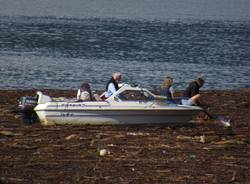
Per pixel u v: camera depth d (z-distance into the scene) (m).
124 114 67.94
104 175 50.06
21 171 50.56
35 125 67.75
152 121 69.00
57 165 52.59
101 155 56.00
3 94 91.69
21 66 164.75
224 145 61.66
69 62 179.00
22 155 55.56
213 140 64.00
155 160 54.94
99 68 166.00
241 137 66.12
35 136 62.81
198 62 191.12
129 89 68.19
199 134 66.62
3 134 63.03
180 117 69.75
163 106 68.69
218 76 157.88
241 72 169.12
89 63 177.75
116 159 54.91
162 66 176.12
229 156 57.50
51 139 61.59
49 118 66.94
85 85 69.06
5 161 53.38
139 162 54.16
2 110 76.50
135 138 63.03
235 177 50.38
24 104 67.88
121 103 67.81
